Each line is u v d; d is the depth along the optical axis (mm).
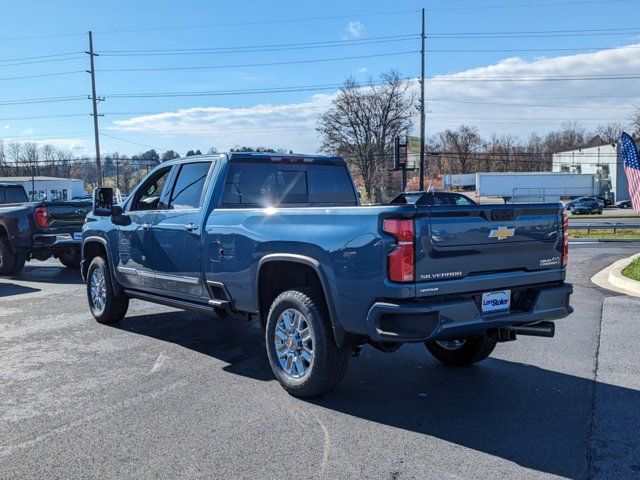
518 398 4777
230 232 5301
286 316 4883
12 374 5484
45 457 3727
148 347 6461
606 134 107562
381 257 4059
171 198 6355
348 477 3426
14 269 12273
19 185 14406
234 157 5887
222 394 4887
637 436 4000
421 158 41438
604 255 16656
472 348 5461
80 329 7363
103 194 7293
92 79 49156
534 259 4688
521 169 105500
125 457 3711
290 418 4348
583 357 5969
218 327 7477
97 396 4852
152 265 6426
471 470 3510
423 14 40906
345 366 4652
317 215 4562
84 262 8008
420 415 4410
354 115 57844
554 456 3695
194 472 3502
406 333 3996
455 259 4203
